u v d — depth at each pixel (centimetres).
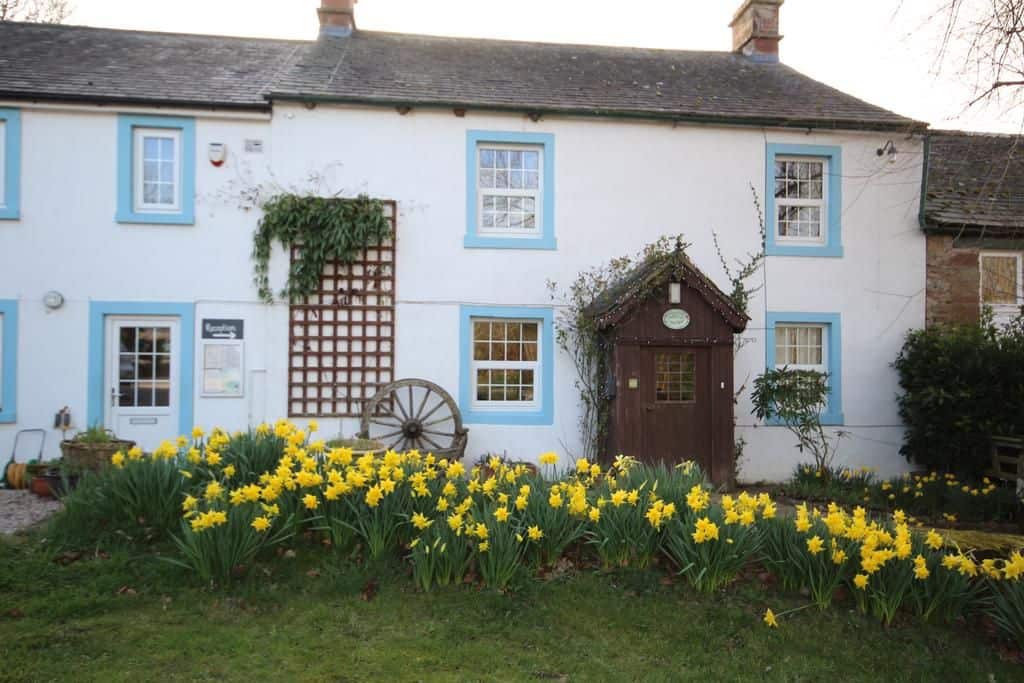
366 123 1011
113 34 1196
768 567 492
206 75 1060
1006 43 706
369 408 961
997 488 902
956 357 999
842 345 1092
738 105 1111
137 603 439
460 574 469
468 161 1028
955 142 1327
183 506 487
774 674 392
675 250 936
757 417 1040
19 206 948
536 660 393
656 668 392
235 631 407
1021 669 416
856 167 1109
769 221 1089
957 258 1124
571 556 512
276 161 995
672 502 511
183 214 976
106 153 966
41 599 438
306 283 977
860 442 1087
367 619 427
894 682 395
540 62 1229
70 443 759
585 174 1052
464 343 1021
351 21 1260
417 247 1017
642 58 1308
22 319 945
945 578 461
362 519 496
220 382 977
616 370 932
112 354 970
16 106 944
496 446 1020
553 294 1038
